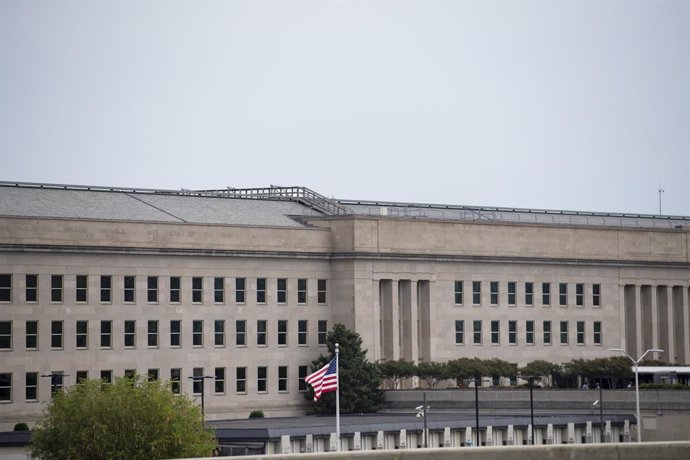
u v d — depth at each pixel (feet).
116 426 610.24
